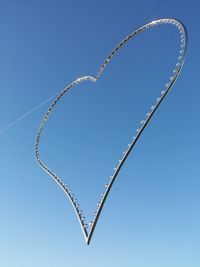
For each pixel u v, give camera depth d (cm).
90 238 2248
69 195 2664
